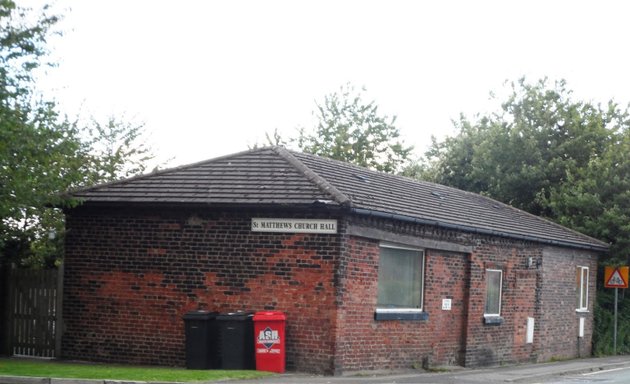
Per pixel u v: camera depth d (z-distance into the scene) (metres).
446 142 38.53
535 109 35.12
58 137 17.30
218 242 17.84
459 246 21.19
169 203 17.88
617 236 30.30
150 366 17.97
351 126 48.88
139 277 18.50
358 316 17.53
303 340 17.00
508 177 33.88
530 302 25.05
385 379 16.72
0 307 20.00
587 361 26.38
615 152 31.78
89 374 14.98
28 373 14.97
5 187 16.62
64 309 19.14
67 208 18.86
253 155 19.81
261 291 17.41
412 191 22.78
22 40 16.45
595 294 29.89
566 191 31.91
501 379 18.34
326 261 16.95
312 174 18.20
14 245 21.52
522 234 23.84
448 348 21.08
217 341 16.98
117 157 30.23
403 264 19.39
